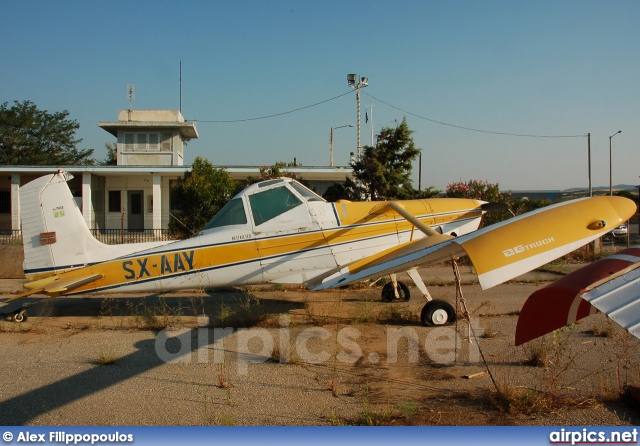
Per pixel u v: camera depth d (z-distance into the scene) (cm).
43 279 724
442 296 878
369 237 762
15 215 2267
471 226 827
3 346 599
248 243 733
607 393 413
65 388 458
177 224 1784
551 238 415
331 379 474
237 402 423
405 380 469
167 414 400
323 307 798
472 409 403
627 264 248
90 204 2281
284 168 2045
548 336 577
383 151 1667
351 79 2741
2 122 4447
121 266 734
